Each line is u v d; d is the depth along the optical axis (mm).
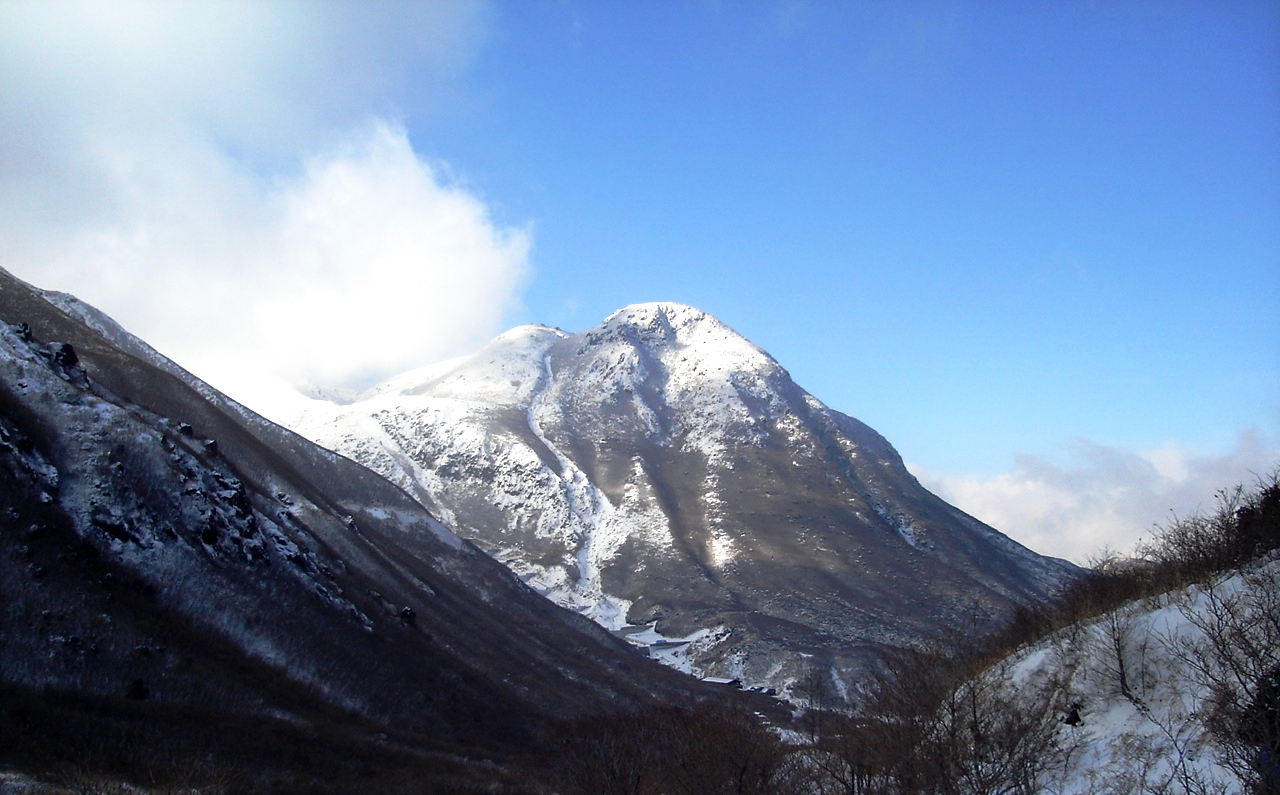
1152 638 41281
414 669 108438
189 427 117188
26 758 52500
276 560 102188
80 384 105250
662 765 66688
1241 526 44000
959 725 41312
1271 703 30125
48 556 72938
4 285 140750
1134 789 34625
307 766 70250
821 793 51531
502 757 95250
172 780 56469
